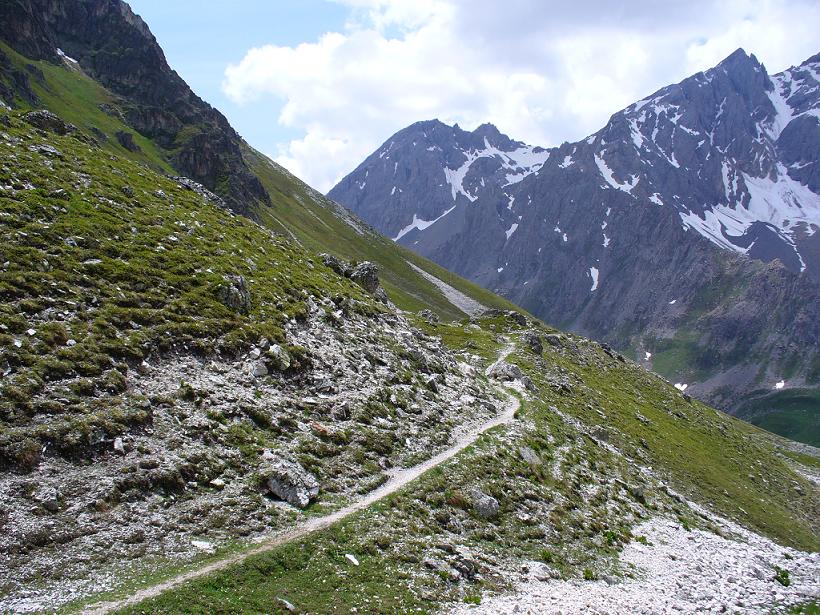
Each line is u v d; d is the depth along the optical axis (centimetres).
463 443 4438
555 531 3784
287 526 2719
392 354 5509
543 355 11069
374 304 6819
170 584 2112
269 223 17012
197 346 3725
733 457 10838
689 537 4816
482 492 3738
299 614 2180
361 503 3128
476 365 8025
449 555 2934
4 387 2608
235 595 2161
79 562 2128
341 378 4412
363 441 3766
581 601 2891
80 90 16112
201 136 17200
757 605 3703
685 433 10825
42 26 16875
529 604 2702
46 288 3381
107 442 2680
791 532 7844
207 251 5031
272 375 3941
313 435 3559
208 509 2633
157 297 3941
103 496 2436
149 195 5666
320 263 7350
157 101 18438
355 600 2361
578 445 5800
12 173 4388
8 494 2247
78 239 4022
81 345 3119
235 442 3133
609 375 12800
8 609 1831
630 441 8275
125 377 3136
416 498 3353
